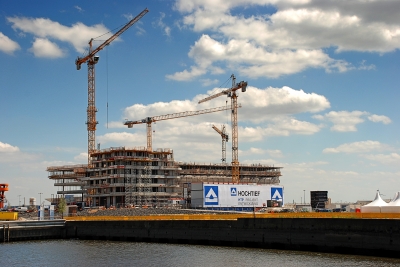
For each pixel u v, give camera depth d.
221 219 126.38
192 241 128.62
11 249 119.62
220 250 113.88
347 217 108.00
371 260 94.38
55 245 128.12
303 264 91.69
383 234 98.62
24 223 142.38
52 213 169.75
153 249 117.25
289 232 112.75
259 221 117.88
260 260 97.50
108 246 124.94
